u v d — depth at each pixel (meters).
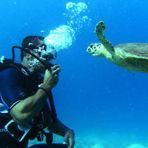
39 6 52.69
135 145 16.20
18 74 3.18
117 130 26.30
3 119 3.25
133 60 2.24
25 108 2.94
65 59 61.66
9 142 3.26
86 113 53.38
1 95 3.09
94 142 15.63
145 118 48.69
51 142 3.54
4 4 51.91
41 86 3.04
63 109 42.50
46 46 3.31
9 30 53.38
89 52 2.53
